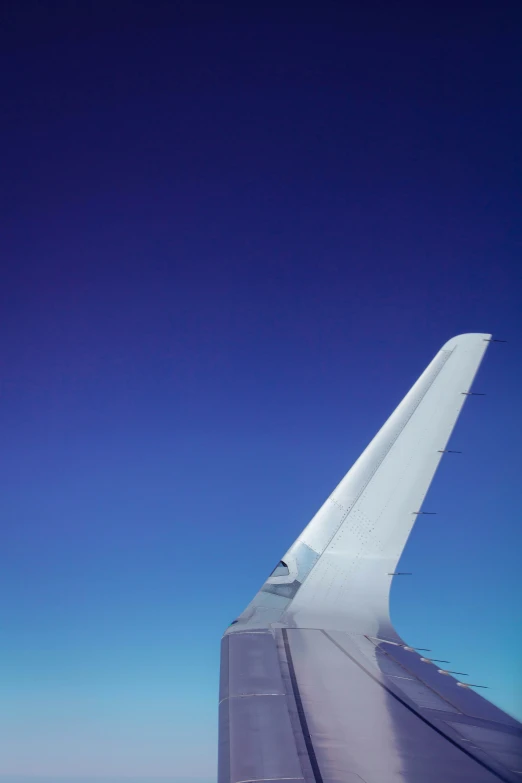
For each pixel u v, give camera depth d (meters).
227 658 7.83
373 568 9.80
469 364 10.70
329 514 10.16
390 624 9.34
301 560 9.89
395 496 10.13
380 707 6.57
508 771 5.34
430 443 10.29
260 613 9.38
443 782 5.06
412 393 10.59
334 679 7.29
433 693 7.21
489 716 6.72
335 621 9.24
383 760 5.40
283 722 6.04
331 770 5.15
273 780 4.93
